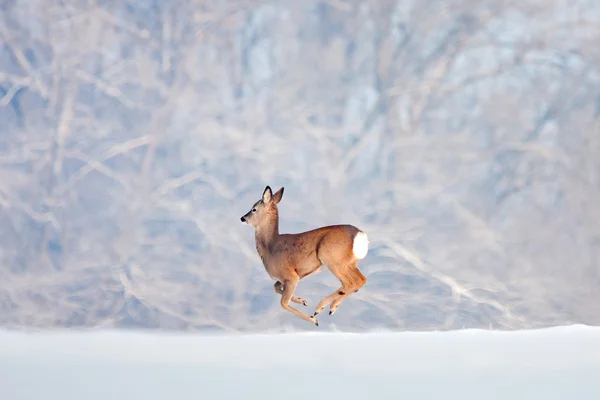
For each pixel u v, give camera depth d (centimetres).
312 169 6975
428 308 6094
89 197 6712
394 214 6788
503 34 7775
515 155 7031
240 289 6262
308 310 6047
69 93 7106
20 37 7400
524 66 7544
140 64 7306
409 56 7656
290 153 7031
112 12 7562
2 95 7250
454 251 6400
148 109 7138
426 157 7019
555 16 7644
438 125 7369
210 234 6406
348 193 7044
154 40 7506
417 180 6950
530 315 6200
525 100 7331
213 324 6081
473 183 6956
